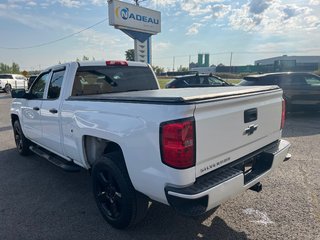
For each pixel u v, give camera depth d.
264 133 3.35
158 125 2.47
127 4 14.88
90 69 4.25
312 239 2.97
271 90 3.44
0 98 21.94
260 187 3.19
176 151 2.37
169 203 2.51
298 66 64.00
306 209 3.58
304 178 4.57
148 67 5.11
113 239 3.06
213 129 2.58
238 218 3.40
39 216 3.57
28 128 5.46
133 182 2.84
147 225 3.30
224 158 2.78
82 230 3.25
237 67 75.19
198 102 2.42
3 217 3.56
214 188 2.47
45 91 4.69
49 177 4.92
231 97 2.73
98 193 3.44
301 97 10.23
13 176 4.99
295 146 6.43
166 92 3.60
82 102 3.52
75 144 3.75
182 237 3.07
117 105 2.93
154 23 16.44
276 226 3.22
